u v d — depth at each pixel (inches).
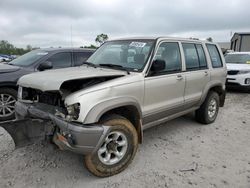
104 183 129.8
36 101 146.0
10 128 135.8
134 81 143.3
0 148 163.6
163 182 131.3
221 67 231.8
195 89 196.9
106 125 126.9
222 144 182.2
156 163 151.2
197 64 201.3
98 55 186.1
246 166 150.0
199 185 129.3
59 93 127.8
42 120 132.1
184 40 190.1
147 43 165.0
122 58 167.5
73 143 117.4
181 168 146.1
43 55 255.0
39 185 126.3
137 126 150.3
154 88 155.6
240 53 451.2
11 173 135.5
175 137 193.0
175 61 177.5
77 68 165.6
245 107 295.0
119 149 139.8
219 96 240.5
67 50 270.8
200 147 175.9
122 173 139.5
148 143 180.4
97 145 122.3
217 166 149.3
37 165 144.4
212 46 227.8
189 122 229.9
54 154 157.3
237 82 378.0
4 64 252.5
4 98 221.5
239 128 217.9
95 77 132.1
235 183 132.0
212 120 228.2
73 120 119.8
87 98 120.8
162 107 164.4
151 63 155.3
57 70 156.5
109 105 127.0
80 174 137.5
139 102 147.0
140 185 128.5
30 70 236.2
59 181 130.4
